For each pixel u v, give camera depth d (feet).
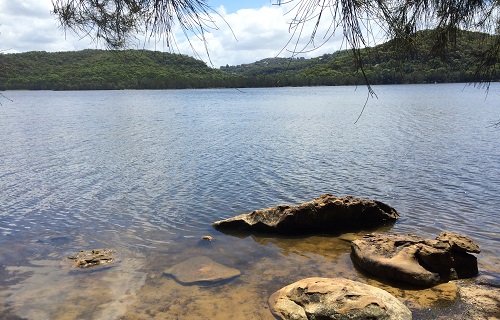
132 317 24.53
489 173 59.72
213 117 165.37
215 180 59.41
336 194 51.96
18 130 122.52
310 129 117.50
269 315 24.56
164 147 89.71
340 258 33.19
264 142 94.43
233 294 27.25
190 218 43.78
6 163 71.97
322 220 39.32
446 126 114.93
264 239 38.01
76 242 36.99
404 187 53.88
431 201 47.62
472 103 200.95
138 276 30.01
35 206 47.70
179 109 215.72
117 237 38.27
